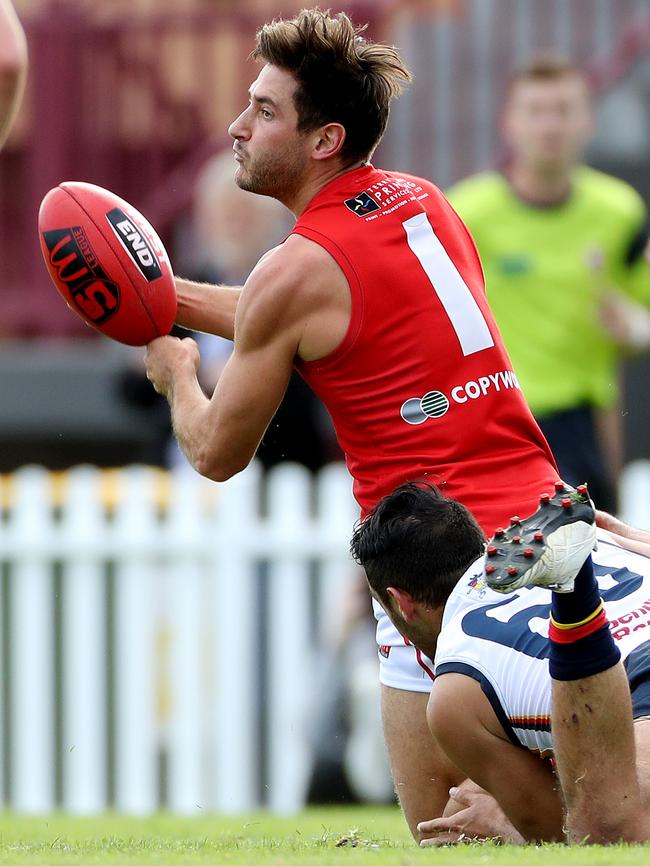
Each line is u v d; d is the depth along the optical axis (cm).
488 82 4028
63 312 4031
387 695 1697
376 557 1463
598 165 3947
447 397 1567
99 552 2967
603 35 4038
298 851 1348
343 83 1570
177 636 2964
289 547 2966
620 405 3900
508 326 2836
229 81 4003
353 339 1549
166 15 3991
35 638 2966
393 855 1252
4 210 4028
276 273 1537
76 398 3856
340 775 2884
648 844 1311
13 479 2995
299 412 3034
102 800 2948
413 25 4056
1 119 1925
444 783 1680
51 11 3988
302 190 1605
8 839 1797
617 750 1315
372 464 1596
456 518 1459
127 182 3994
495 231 2848
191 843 1541
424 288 1567
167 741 2959
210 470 1596
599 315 2817
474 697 1396
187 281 1734
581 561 1253
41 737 2959
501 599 1422
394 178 1627
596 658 1295
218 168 3562
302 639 2958
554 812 1431
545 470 1599
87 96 3994
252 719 2948
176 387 1636
